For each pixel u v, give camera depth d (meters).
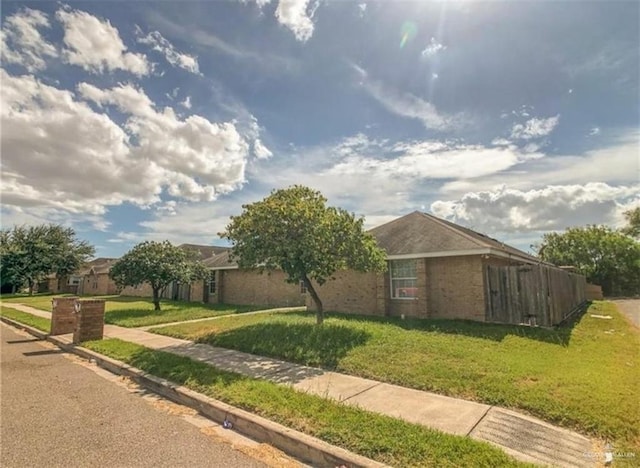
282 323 10.55
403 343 7.76
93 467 3.29
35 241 42.88
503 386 5.12
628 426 3.92
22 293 43.78
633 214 36.66
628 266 30.92
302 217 9.48
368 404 4.69
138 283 16.81
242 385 5.32
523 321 10.64
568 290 14.71
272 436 3.88
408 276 12.94
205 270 20.25
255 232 9.82
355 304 14.02
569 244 33.56
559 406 4.41
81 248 47.34
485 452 3.29
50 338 10.65
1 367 7.38
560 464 3.26
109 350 8.15
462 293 11.70
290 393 4.95
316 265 9.83
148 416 4.63
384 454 3.32
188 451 3.65
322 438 3.65
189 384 5.50
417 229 13.86
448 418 4.23
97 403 5.12
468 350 7.30
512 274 10.96
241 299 21.23
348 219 10.14
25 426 4.25
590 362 6.72
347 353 7.11
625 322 13.16
